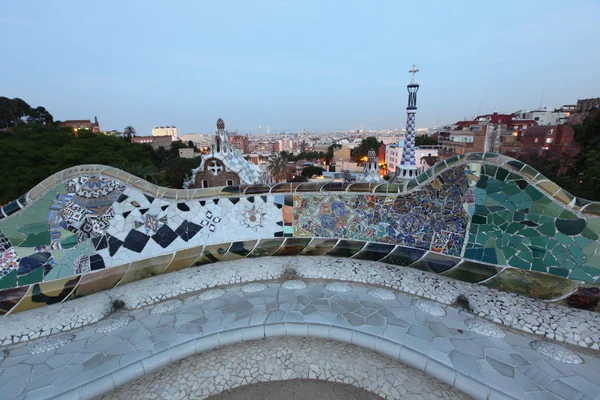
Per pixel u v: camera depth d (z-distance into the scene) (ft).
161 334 11.79
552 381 9.35
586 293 12.07
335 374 11.44
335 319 12.28
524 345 10.90
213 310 13.19
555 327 11.49
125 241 15.55
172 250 16.42
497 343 10.97
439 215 15.60
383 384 10.93
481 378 9.47
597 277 12.07
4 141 70.79
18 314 13.01
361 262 16.48
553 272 12.92
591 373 9.65
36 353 11.09
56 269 14.12
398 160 161.27
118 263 15.30
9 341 11.71
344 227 17.38
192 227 16.84
